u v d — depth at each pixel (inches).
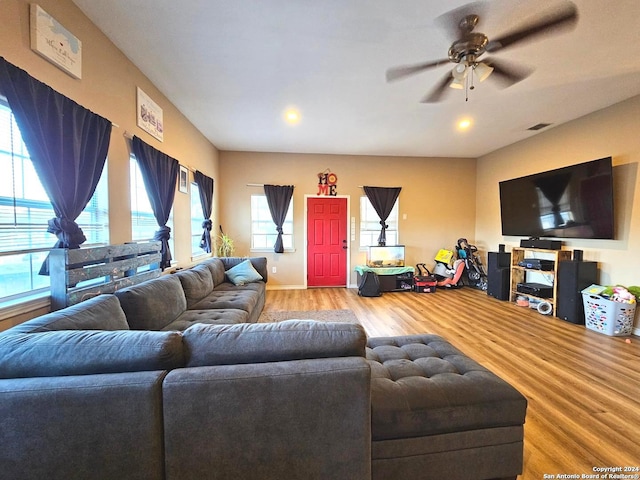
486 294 207.0
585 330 131.6
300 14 77.4
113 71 89.9
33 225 65.6
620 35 84.4
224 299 120.4
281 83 114.7
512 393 52.9
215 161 208.5
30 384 37.2
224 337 44.7
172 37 87.0
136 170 106.2
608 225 133.7
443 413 49.8
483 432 51.5
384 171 233.8
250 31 84.3
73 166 69.9
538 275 179.2
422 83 114.7
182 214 145.9
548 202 163.9
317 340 45.7
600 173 135.6
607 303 124.7
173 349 42.0
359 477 43.7
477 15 77.7
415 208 237.5
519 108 139.3
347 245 232.4
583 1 72.3
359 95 124.6
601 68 103.7
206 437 39.9
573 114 147.3
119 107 93.1
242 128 167.0
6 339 41.3
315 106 136.4
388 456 49.1
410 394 51.4
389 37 86.7
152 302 81.2
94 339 41.7
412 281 217.6
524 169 189.6
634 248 128.5
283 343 44.9
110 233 89.0
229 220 220.4
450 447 50.6
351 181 231.0
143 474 39.2
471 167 240.7
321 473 42.8
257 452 41.1
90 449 38.0
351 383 42.5
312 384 41.6
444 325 139.9
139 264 95.0
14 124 60.9
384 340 80.0
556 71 105.5
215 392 39.7
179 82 113.9
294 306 175.9
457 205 240.4
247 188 221.5
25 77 58.1
